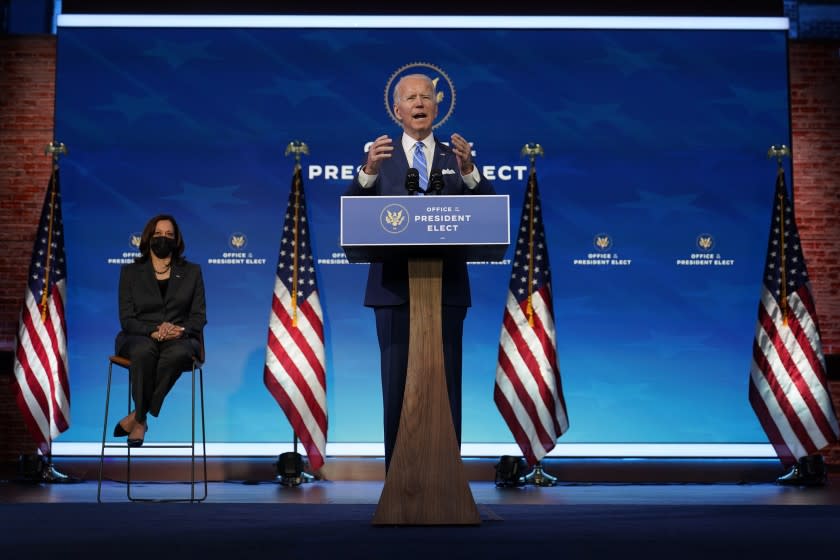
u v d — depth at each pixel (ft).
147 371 19.36
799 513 12.08
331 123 27.58
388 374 14.49
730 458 26.61
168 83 27.55
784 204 25.77
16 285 27.71
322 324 25.44
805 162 28.43
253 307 27.02
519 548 8.93
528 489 23.75
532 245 25.43
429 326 11.75
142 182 27.25
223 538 9.59
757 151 27.61
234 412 26.63
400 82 16.15
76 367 26.55
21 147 28.04
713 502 20.17
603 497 21.36
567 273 27.20
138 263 20.90
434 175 13.11
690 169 27.53
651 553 8.60
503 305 27.07
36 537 9.64
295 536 9.81
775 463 26.50
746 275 27.25
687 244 27.32
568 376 26.89
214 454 26.43
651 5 27.94
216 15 27.73
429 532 10.21
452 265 14.52
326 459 26.40
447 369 14.33
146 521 11.12
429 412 11.46
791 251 25.49
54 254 25.54
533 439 24.57
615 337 27.02
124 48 27.61
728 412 26.78
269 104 27.58
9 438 27.32
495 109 27.66
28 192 27.94
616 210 27.40
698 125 27.66
